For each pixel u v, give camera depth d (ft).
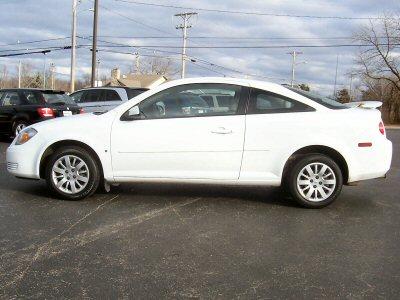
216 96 19.33
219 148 18.86
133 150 19.20
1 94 41.96
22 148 20.12
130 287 11.59
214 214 18.11
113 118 19.49
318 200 19.06
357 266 13.14
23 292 11.23
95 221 16.90
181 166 19.12
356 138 18.84
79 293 11.23
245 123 18.86
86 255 13.62
